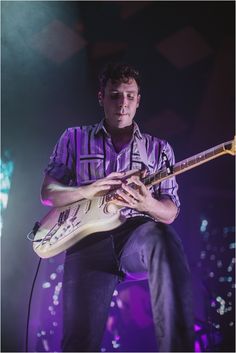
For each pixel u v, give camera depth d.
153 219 1.92
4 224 4.22
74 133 2.12
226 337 3.62
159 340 1.41
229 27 5.23
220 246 5.13
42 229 2.01
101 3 4.89
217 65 5.47
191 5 5.04
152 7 5.02
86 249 1.87
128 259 1.76
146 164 2.02
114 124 2.04
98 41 5.21
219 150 1.53
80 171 2.04
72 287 1.82
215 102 5.59
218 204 5.49
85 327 1.75
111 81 2.02
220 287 4.41
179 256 1.52
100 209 1.85
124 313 4.08
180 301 1.41
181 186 5.55
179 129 5.66
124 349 3.87
